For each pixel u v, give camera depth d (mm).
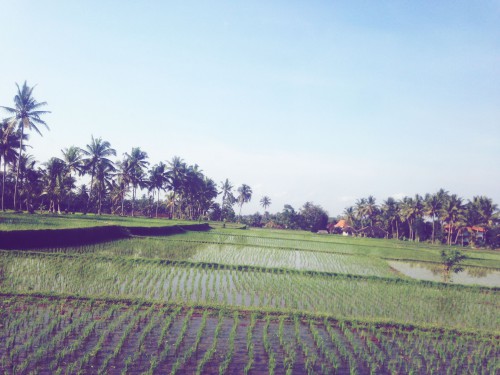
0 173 56844
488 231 83000
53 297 14969
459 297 21281
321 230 108938
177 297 16641
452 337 14484
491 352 13430
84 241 29953
